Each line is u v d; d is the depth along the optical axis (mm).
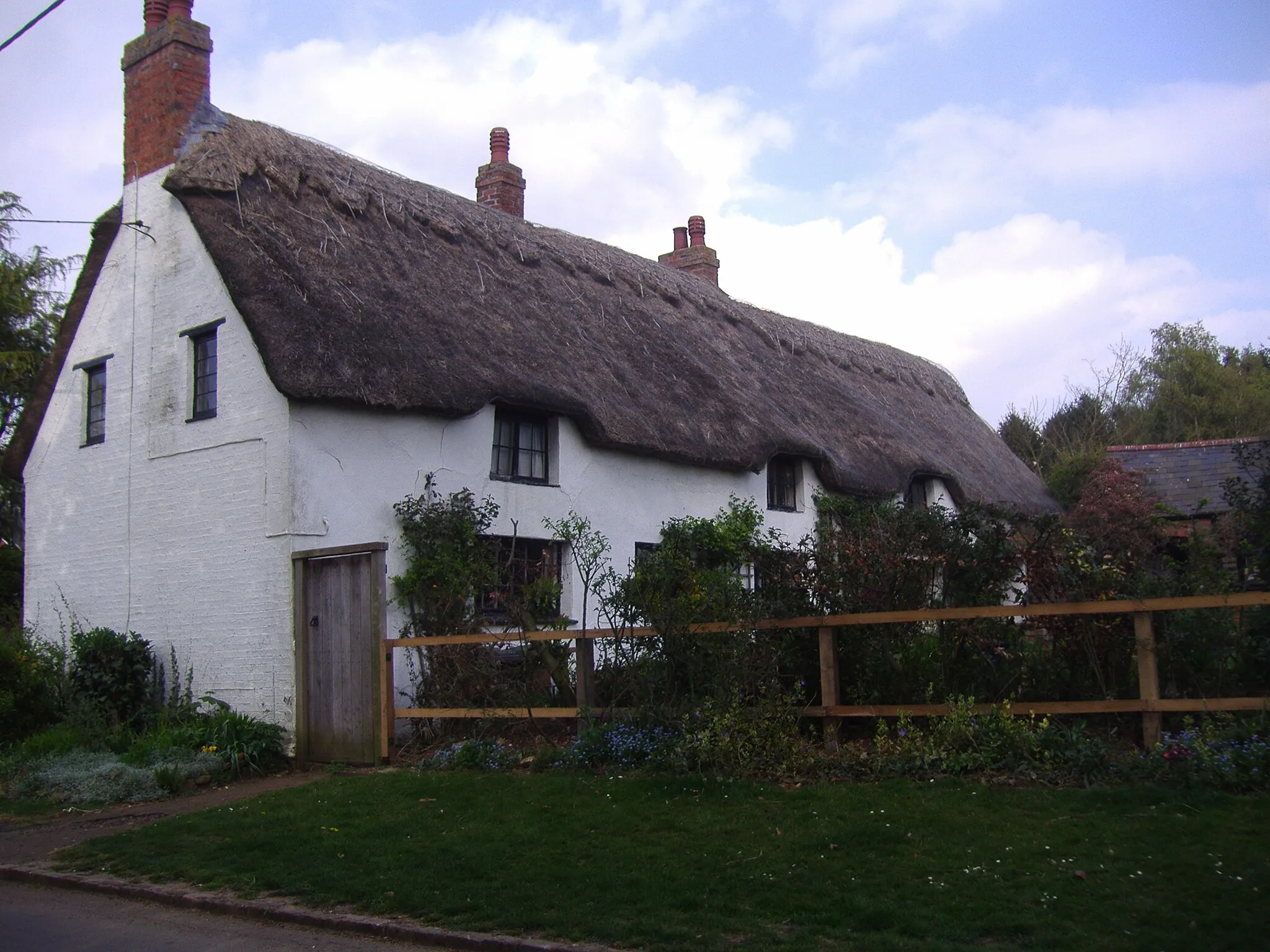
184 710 11906
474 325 13836
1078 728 7734
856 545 9359
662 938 5242
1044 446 37812
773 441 16391
